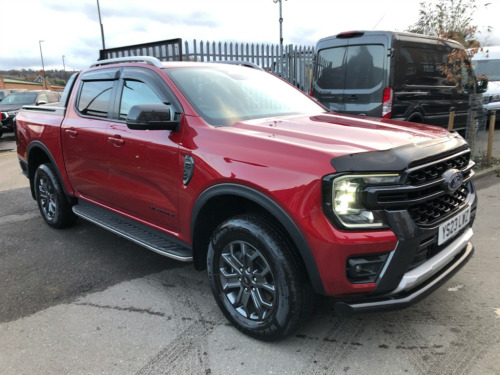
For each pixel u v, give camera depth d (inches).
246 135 106.3
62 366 100.7
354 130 111.1
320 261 89.7
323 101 299.7
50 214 195.6
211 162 108.2
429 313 117.5
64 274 150.7
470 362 96.7
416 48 275.4
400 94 267.4
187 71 137.5
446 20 311.9
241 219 104.3
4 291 139.0
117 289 138.6
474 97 291.0
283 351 103.4
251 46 506.0
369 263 88.5
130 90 142.4
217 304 116.8
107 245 177.8
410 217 90.2
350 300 93.0
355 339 107.2
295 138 102.9
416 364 96.9
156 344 108.3
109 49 509.0
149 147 127.1
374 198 86.9
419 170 93.3
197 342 108.5
